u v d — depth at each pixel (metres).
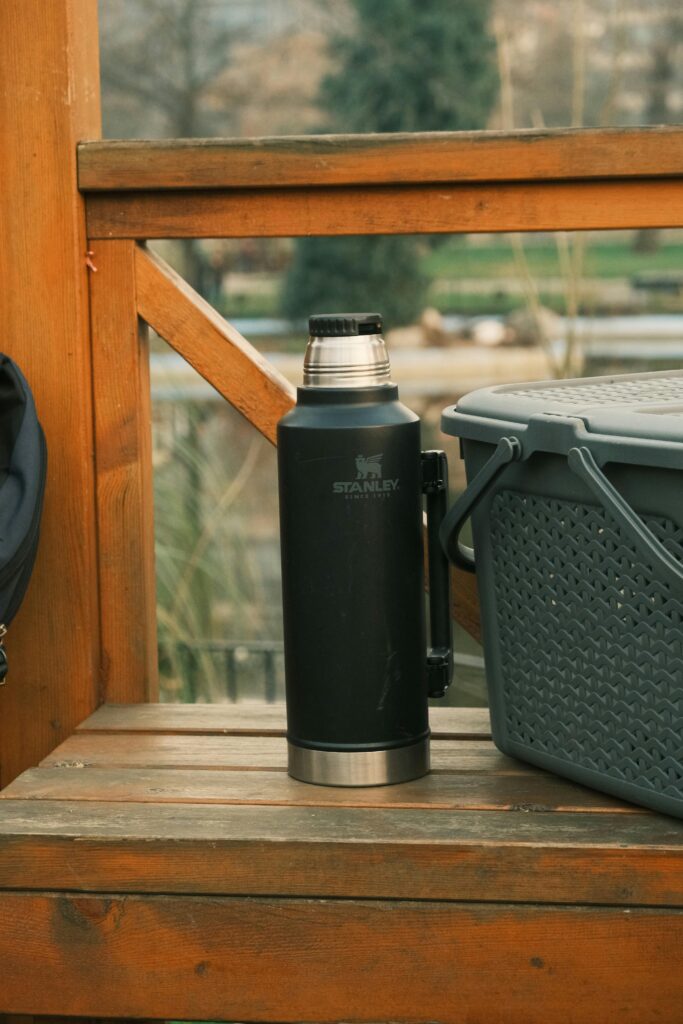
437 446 4.47
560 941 1.33
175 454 2.88
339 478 1.42
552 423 1.34
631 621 1.33
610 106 3.46
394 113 9.42
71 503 1.82
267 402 1.82
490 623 1.52
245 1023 1.39
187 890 1.37
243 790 1.49
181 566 2.76
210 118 11.87
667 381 1.66
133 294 1.83
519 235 2.99
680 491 1.24
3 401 1.69
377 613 1.45
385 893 1.34
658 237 10.17
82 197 1.81
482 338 9.26
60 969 1.40
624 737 1.37
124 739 1.71
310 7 11.55
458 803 1.43
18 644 1.85
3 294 1.81
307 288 9.49
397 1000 1.36
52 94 1.77
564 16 9.99
